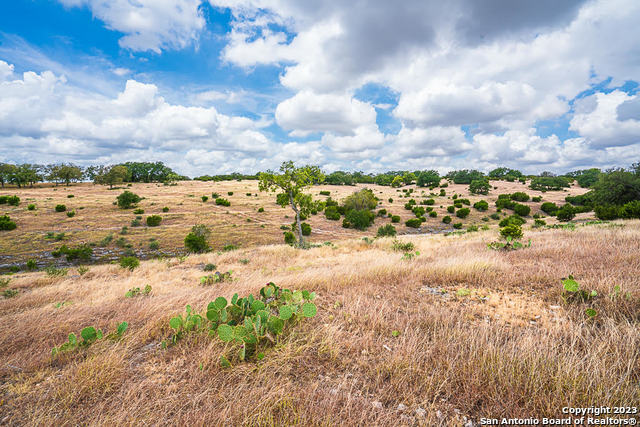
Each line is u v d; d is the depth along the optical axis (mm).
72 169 85438
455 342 2736
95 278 11742
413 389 2154
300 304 3984
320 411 1925
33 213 41000
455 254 9000
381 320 3398
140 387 2262
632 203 22656
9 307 6160
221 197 63438
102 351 2908
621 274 4441
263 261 14008
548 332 2963
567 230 13531
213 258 16797
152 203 52969
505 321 3424
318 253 15992
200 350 2818
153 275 11398
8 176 74938
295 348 2732
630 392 1928
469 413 1948
